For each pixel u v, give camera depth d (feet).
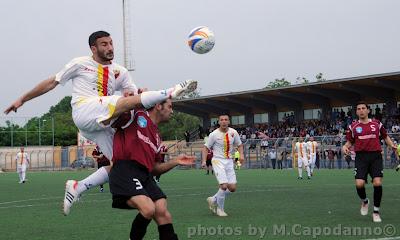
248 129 172.14
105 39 20.92
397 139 114.83
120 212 40.63
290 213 37.58
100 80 20.99
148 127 20.13
